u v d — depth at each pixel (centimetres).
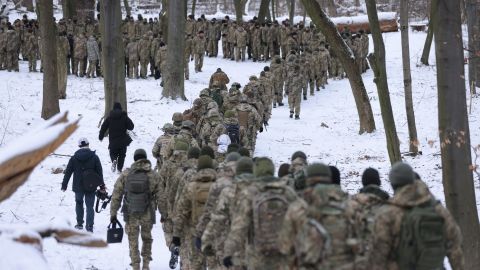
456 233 766
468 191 1191
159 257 1542
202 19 5131
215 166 1314
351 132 3092
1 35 4044
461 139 1184
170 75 3516
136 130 2881
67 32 4475
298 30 4828
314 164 776
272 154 2683
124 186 1400
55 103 2931
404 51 2495
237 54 4928
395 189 779
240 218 889
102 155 2506
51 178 2144
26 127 2806
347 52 3009
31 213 1786
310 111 3544
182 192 1207
